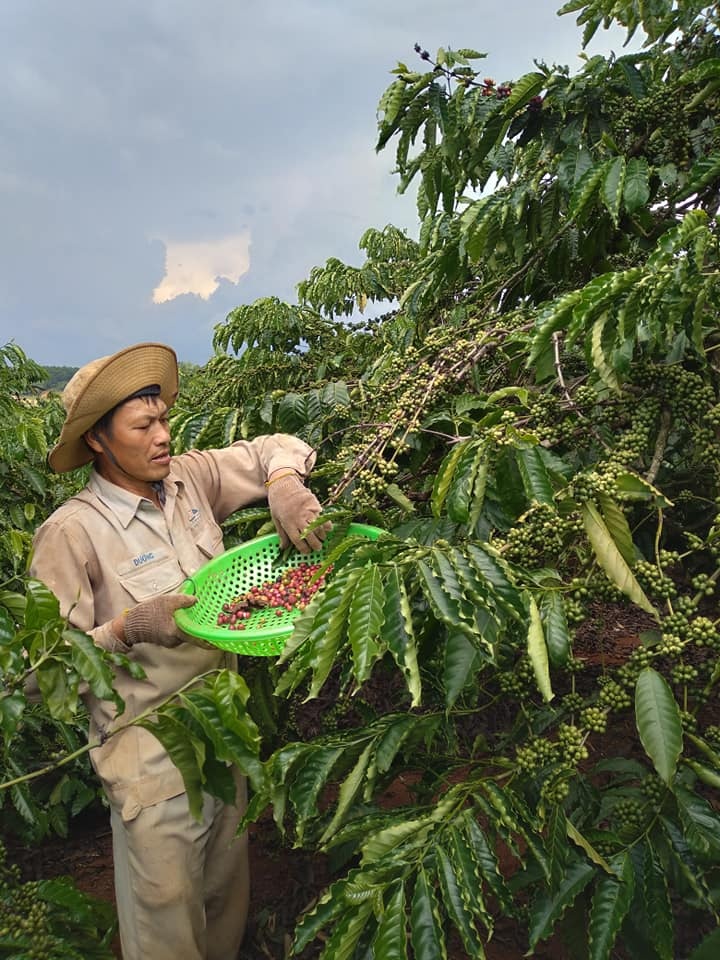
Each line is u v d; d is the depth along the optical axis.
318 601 1.58
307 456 2.52
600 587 1.89
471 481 1.83
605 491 1.81
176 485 2.38
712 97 2.62
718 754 1.83
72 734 3.26
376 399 2.84
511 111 2.69
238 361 5.16
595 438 2.35
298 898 2.95
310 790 1.80
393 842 1.65
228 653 2.45
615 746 3.38
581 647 3.88
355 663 1.38
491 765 2.04
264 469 2.51
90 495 2.22
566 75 2.67
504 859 2.92
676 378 2.14
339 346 5.08
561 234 2.81
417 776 3.52
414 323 3.60
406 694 2.77
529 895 2.71
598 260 2.87
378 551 1.58
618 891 1.67
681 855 1.73
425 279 3.40
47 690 1.69
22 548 2.64
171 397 2.42
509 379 2.75
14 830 3.45
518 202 2.64
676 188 2.66
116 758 2.12
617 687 1.82
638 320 1.86
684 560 2.98
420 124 2.98
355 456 2.50
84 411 2.05
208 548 2.39
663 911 1.68
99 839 3.69
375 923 1.65
